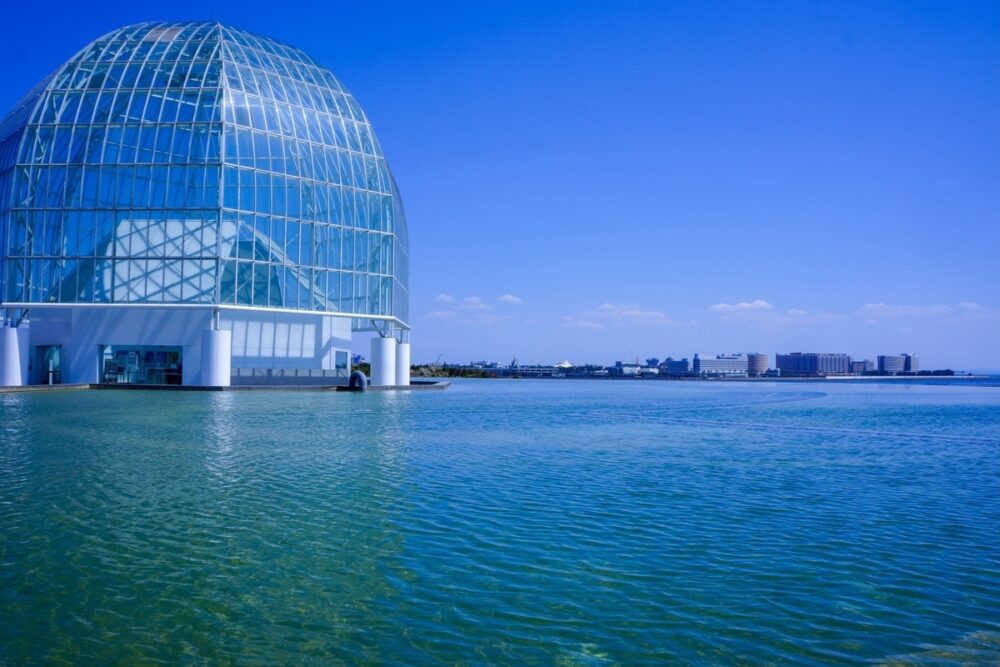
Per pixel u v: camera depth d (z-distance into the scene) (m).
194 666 6.47
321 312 57.66
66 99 54.84
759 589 8.61
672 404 49.12
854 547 10.41
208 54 58.66
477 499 13.36
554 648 6.97
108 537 10.40
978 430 29.77
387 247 62.81
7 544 10.00
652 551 10.10
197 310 53.62
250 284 54.34
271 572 8.97
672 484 15.28
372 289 61.59
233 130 55.00
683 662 6.73
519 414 35.75
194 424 26.25
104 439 21.41
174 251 52.97
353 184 60.81
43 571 8.89
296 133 58.16
